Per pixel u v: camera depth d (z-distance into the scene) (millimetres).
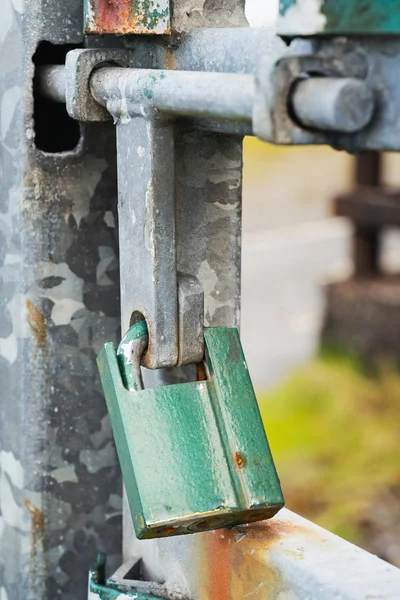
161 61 743
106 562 851
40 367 814
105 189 811
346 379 2408
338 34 611
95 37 788
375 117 609
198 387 714
